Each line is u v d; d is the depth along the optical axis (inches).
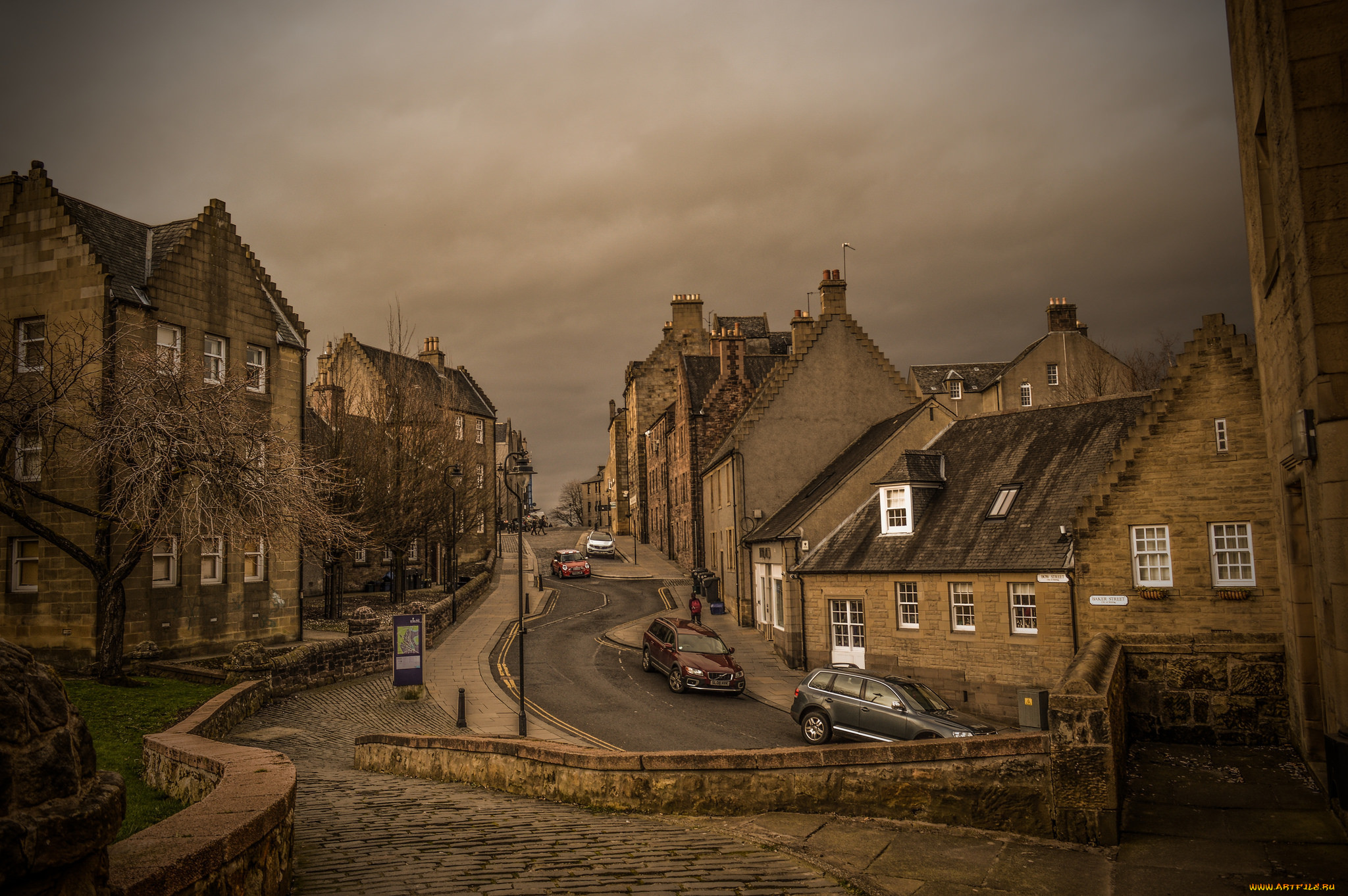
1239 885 263.7
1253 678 455.8
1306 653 405.1
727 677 993.5
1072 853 293.3
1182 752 435.2
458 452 1822.1
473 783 491.5
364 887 252.4
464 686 1016.9
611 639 1359.5
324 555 1322.6
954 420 1221.1
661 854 292.7
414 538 1587.1
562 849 301.7
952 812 323.0
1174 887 263.4
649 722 859.4
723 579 1649.9
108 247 907.4
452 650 1259.8
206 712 611.2
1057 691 311.9
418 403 1606.8
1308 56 321.1
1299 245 327.0
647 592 1877.5
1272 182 375.9
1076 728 306.5
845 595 1079.6
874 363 1552.7
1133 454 799.1
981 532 975.6
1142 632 786.2
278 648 1012.5
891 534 1074.1
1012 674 888.9
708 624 1517.0
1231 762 411.2
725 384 1879.9
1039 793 311.1
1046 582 855.7
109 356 828.0
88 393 762.2
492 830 337.4
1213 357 769.6
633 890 248.8
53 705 133.6
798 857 287.4
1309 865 277.6
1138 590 788.0
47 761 127.0
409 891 247.8
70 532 845.8
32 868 118.6
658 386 2876.5
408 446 1536.7
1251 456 751.1
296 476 799.1
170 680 799.7
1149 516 789.9
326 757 653.3
